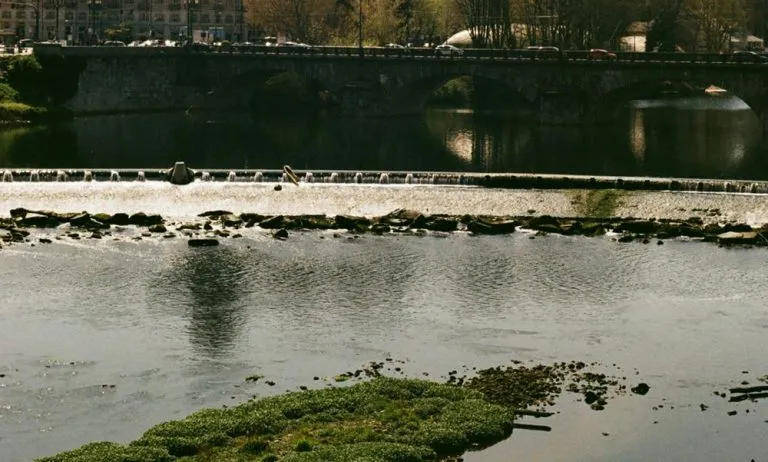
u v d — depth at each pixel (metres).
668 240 147.25
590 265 134.25
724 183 167.25
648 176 195.88
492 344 107.31
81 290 122.62
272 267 132.00
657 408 93.69
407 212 155.38
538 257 137.50
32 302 118.50
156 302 118.81
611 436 88.69
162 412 92.56
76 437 88.31
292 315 115.00
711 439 88.81
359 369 100.94
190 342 107.38
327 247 141.38
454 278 128.12
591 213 157.75
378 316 114.88
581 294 122.81
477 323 113.00
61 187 166.75
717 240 146.50
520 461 84.56
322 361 102.81
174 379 98.75
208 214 156.62
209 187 167.12
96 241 142.75
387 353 104.75
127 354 104.38
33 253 136.62
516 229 151.88
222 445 84.56
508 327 111.94
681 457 85.94
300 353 104.69
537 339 108.81
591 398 94.81
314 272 130.00
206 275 128.50
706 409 93.81
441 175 172.12
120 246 140.62
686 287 125.81
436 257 137.12
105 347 106.06
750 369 102.19
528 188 168.62
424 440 85.44
